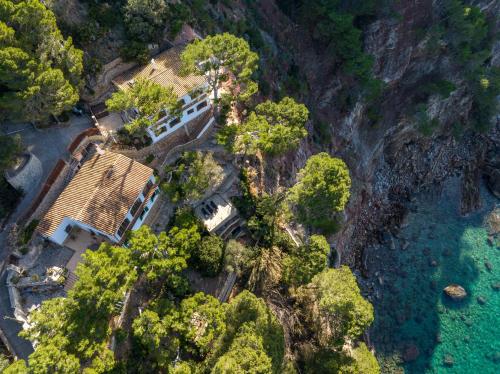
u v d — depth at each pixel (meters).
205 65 52.16
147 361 43.09
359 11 77.94
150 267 43.94
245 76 53.47
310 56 81.19
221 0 72.25
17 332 43.62
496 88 93.69
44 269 47.28
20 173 48.47
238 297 45.34
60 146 52.72
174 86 54.47
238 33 70.12
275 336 46.31
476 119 98.00
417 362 68.88
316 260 50.47
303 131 56.47
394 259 79.19
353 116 84.25
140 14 56.97
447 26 86.88
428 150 94.62
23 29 46.31
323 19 77.81
